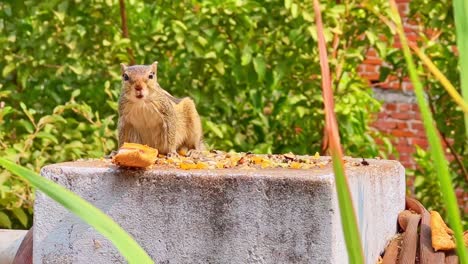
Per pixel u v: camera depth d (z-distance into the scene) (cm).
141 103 608
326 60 186
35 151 927
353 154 1064
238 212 445
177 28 995
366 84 1154
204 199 452
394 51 1109
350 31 1030
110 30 1045
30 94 1032
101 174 469
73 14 1024
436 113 1127
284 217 436
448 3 1062
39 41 1027
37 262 482
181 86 1032
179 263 458
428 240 545
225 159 543
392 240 582
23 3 1030
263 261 440
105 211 469
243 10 1003
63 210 477
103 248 471
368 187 518
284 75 999
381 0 1002
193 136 661
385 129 1727
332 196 428
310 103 1036
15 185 880
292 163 516
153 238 462
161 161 507
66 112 1023
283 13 1007
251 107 1083
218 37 1009
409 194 1322
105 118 989
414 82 184
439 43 1120
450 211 180
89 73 1037
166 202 459
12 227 934
